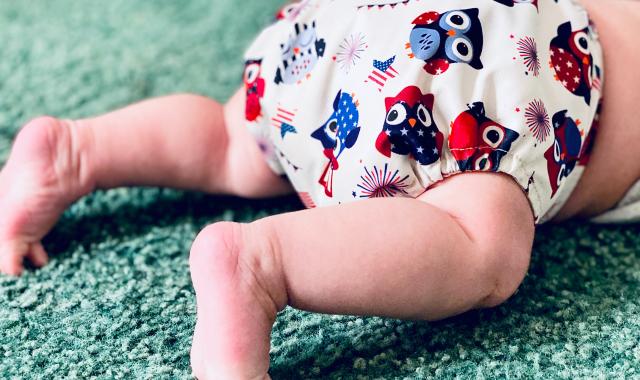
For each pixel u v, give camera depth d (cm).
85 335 72
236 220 91
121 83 119
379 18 74
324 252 63
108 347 70
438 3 73
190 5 142
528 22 72
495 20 72
